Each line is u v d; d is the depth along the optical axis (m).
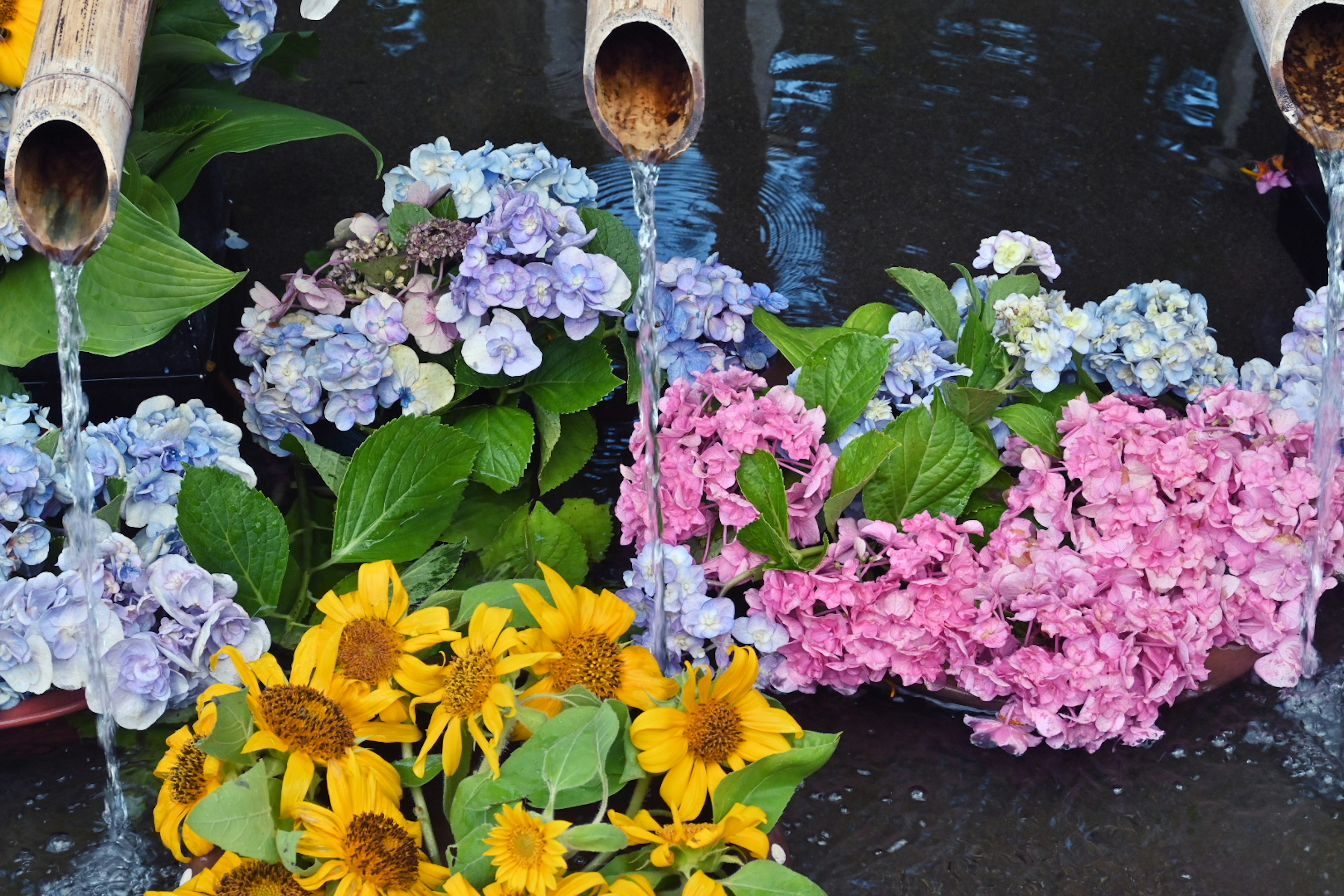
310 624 1.92
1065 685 1.68
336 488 1.97
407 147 2.92
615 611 1.52
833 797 1.77
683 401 1.79
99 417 2.32
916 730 1.86
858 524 1.76
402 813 1.43
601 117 1.57
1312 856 1.71
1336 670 1.94
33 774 1.78
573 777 1.32
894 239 2.71
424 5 3.31
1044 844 1.72
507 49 3.19
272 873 1.31
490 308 2.02
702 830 1.30
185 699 1.75
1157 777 1.81
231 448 1.90
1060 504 1.71
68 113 1.51
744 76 3.11
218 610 1.67
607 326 2.19
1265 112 3.03
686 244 2.69
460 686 1.40
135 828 1.72
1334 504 1.82
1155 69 3.15
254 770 1.34
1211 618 1.70
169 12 2.19
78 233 1.55
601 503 2.17
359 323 1.99
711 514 1.78
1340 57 1.62
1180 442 1.70
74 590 1.65
